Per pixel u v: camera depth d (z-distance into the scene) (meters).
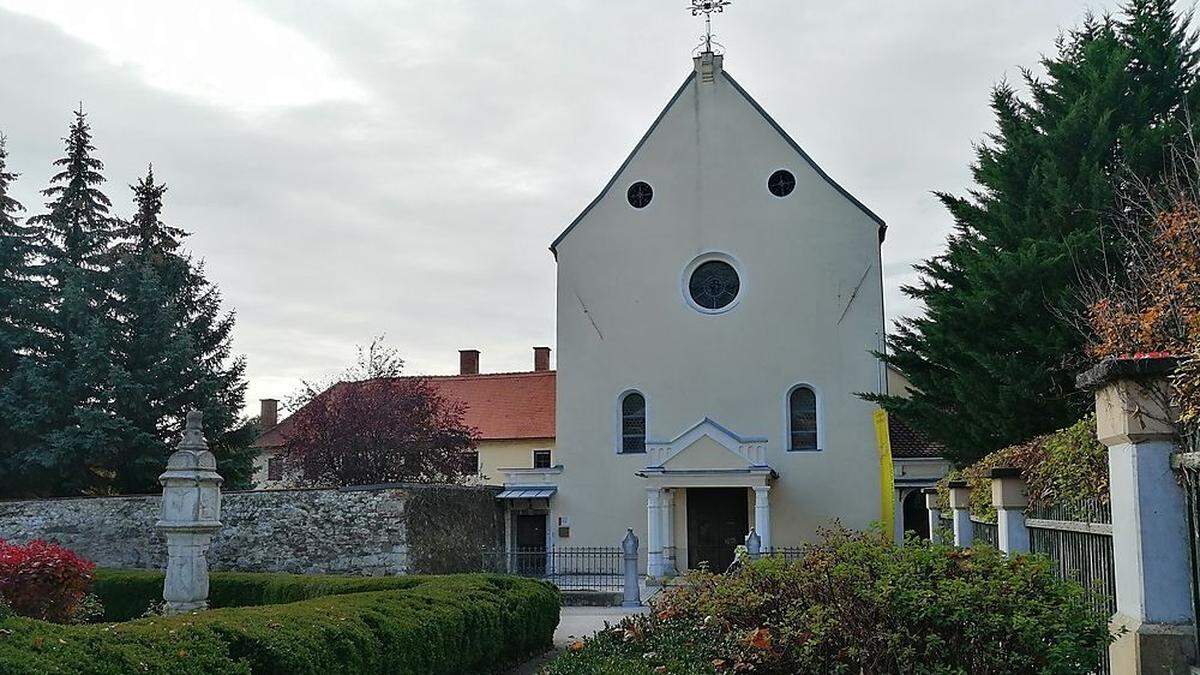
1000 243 19.67
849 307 29.16
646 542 29.30
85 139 32.88
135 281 30.80
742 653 7.27
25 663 5.90
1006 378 18.09
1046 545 9.48
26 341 29.84
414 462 31.44
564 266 31.05
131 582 19.83
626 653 7.98
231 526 24.47
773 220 29.97
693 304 30.19
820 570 7.60
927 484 28.05
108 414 28.33
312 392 34.12
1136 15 20.22
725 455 27.81
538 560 30.31
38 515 25.25
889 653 6.95
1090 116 19.11
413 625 10.68
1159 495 6.65
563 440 30.31
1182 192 14.31
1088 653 6.57
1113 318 14.25
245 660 7.73
